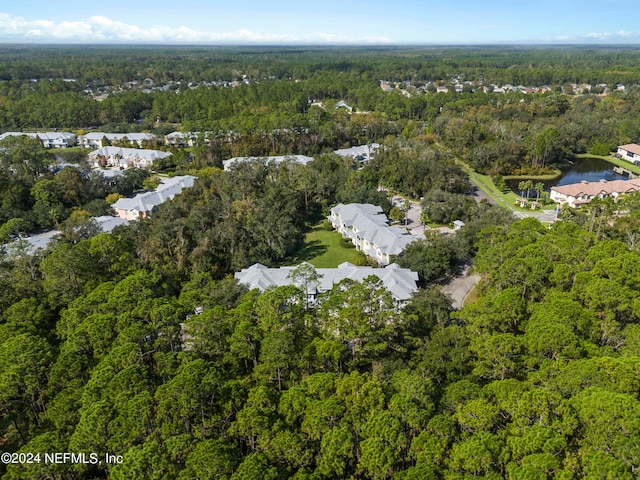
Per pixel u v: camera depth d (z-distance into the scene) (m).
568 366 41.84
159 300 54.47
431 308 60.84
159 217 95.19
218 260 84.75
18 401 45.78
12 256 72.12
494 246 75.81
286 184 116.44
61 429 42.03
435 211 109.94
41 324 58.59
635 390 39.03
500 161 154.75
